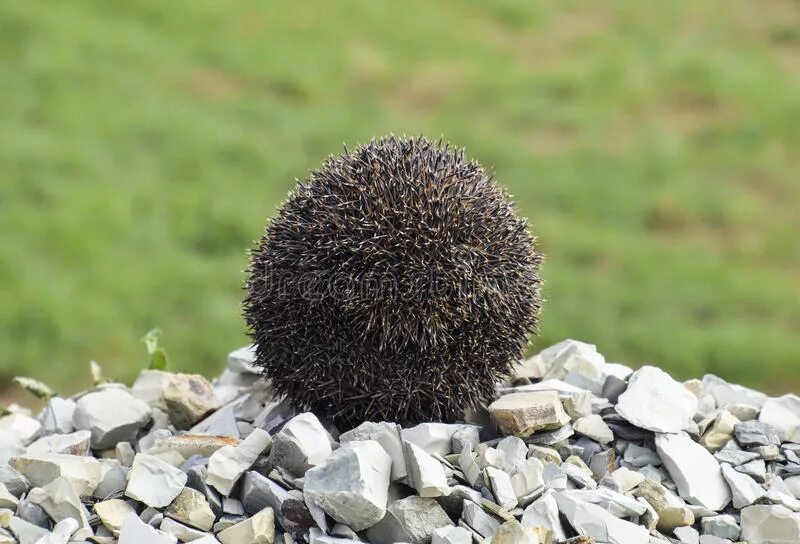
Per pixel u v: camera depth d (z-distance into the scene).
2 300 11.59
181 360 11.03
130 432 5.73
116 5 21.67
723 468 5.10
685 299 12.34
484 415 5.43
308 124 17.39
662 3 24.48
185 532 4.46
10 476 4.82
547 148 16.91
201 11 22.09
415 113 18.30
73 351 11.07
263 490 4.55
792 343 11.31
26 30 19.42
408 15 23.61
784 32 22.19
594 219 14.59
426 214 4.75
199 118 17.12
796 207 14.95
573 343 6.52
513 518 4.36
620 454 5.29
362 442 4.52
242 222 13.82
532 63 20.94
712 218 14.62
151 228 13.74
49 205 13.94
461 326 4.87
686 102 18.69
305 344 4.96
